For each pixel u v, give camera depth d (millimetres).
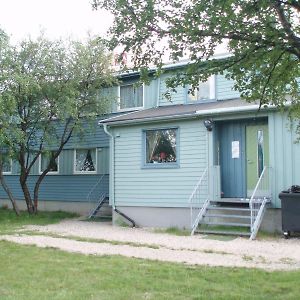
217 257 9539
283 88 7902
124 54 7035
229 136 15367
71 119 19844
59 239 12367
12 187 24453
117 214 16766
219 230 13430
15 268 8109
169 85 7168
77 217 19797
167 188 15703
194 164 15188
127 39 6738
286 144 13414
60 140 20484
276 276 7430
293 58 7113
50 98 18281
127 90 20328
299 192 12445
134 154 16594
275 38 6344
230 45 6816
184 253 10039
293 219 12242
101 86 19672
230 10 6086
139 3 6414
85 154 21562
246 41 6582
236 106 14023
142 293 6418
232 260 9180
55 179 22547
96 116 19938
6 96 16312
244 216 13203
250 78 7465
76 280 7176
